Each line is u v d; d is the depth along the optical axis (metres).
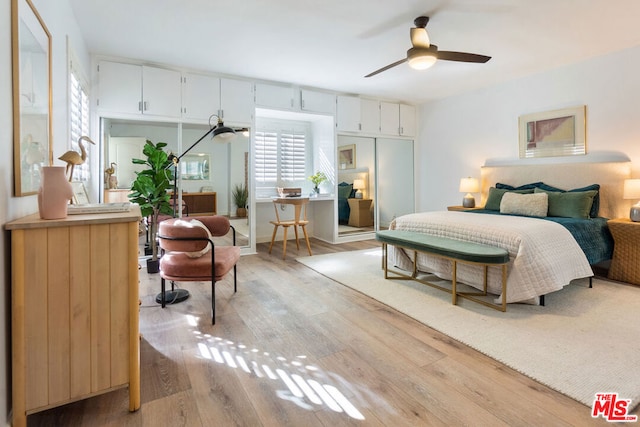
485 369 1.81
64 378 1.39
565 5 2.72
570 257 2.77
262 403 1.54
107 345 1.46
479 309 2.62
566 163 4.09
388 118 5.86
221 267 2.48
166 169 3.52
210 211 4.43
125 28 3.12
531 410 1.48
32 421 1.43
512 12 2.84
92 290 1.42
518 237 2.59
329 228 5.66
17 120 1.43
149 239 4.02
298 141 5.72
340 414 1.47
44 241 1.34
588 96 3.91
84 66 3.37
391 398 1.57
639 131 3.53
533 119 4.44
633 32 3.22
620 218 3.52
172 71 4.10
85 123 3.39
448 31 3.19
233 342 2.13
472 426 1.38
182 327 2.35
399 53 3.76
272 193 5.59
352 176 5.66
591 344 2.04
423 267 3.46
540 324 2.34
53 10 2.15
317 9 2.80
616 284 3.24
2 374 1.27
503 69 4.26
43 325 1.34
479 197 5.12
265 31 3.20
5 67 1.35
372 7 2.77
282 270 3.88
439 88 5.15
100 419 1.44
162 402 1.55
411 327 2.34
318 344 2.10
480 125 5.14
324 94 5.21
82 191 2.70
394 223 3.75
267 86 4.73
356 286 3.23
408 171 6.17
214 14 2.88
